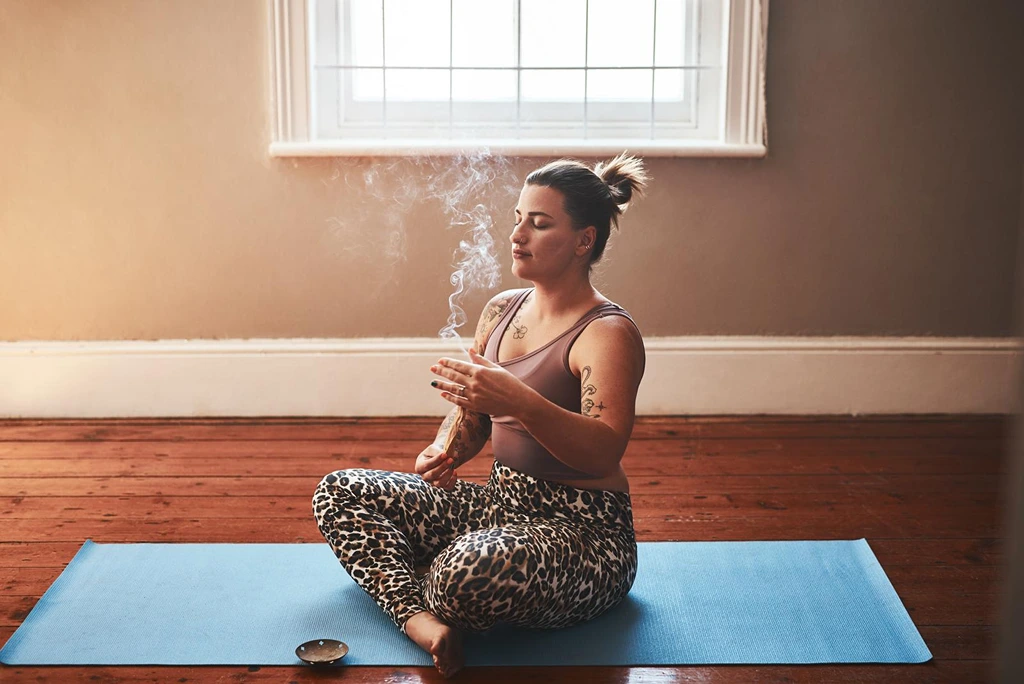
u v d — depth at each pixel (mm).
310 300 3154
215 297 3146
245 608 1924
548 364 1763
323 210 3096
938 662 1763
